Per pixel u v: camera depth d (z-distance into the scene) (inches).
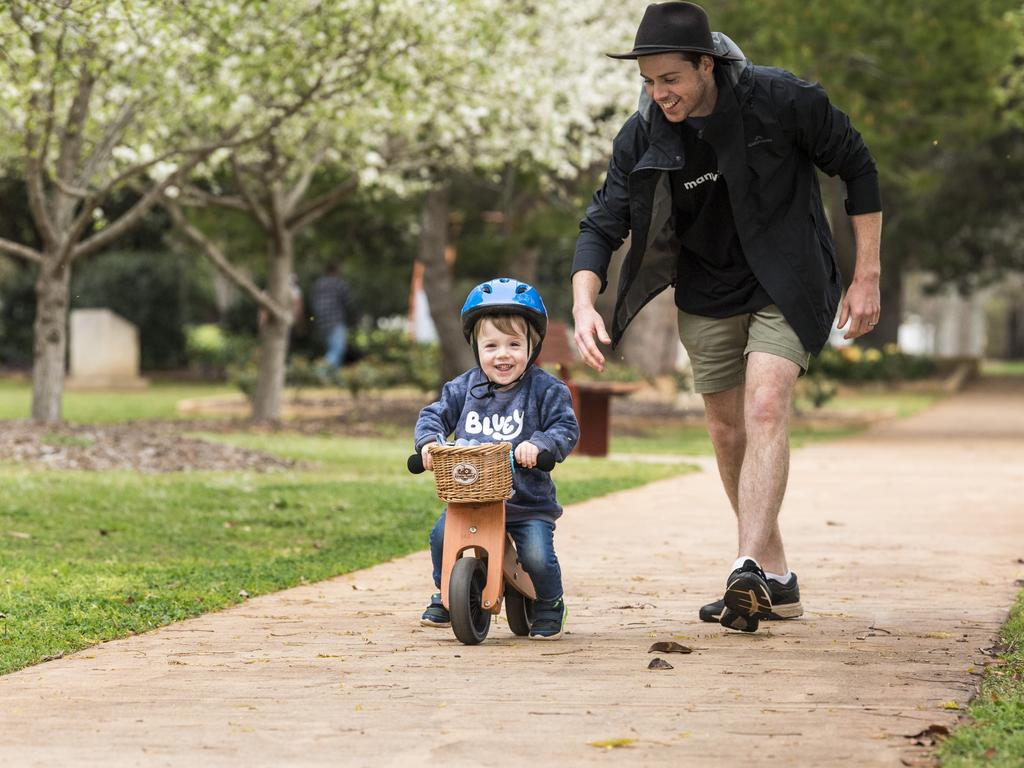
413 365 2684.5
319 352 3622.0
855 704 448.5
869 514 1077.1
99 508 1017.5
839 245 612.1
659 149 561.3
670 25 539.5
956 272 3922.2
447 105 1560.0
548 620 574.6
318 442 1721.2
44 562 778.8
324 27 1267.2
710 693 466.0
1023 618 602.2
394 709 447.2
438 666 517.3
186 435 1717.5
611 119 1843.0
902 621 611.5
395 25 1307.8
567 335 1672.0
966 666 507.8
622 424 2306.8
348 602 679.1
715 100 556.7
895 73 1977.1
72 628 591.8
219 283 5255.9
